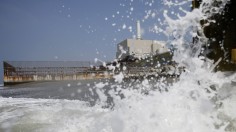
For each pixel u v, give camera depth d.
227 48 3.49
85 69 21.61
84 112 3.61
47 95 8.03
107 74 21.36
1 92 11.14
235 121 2.02
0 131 2.91
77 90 9.20
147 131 2.07
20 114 3.82
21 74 20.41
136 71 16.86
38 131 2.78
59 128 2.81
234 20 3.47
